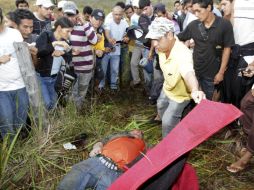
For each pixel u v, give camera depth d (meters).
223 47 4.34
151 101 5.83
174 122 3.98
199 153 4.18
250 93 3.86
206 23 4.32
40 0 5.40
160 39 3.60
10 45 3.92
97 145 3.22
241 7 4.28
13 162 3.70
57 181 3.62
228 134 4.47
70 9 5.20
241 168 3.80
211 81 4.51
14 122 4.17
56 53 4.44
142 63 6.12
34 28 5.38
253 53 4.34
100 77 6.42
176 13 7.78
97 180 2.78
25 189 3.49
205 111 2.23
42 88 4.58
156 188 2.21
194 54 4.52
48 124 4.31
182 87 3.77
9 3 13.44
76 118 4.69
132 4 7.74
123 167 2.83
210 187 3.61
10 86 3.97
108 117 5.29
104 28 6.44
